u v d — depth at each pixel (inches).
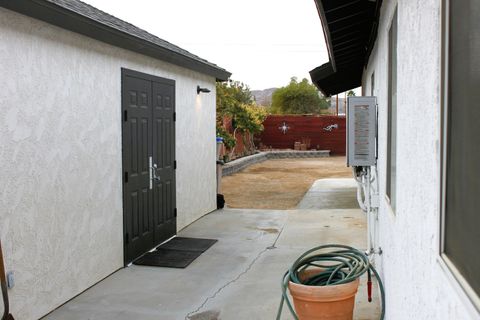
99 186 225.1
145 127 273.4
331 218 366.3
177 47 356.8
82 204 210.8
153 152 284.4
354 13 222.7
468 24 55.9
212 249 281.6
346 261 167.0
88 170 215.8
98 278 224.2
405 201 105.0
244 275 232.4
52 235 189.2
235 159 853.8
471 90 54.5
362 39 302.4
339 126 1138.7
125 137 248.8
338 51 333.4
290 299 198.8
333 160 1023.6
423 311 79.4
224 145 791.1
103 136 228.4
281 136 1153.4
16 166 169.2
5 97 163.9
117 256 242.4
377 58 235.9
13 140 167.8
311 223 349.1
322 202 456.4
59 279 193.6
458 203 59.4
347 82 576.4
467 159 55.7
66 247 198.5
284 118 1147.9
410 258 96.0
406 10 105.3
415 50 91.0
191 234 320.2
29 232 175.5
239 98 1151.6
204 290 212.1
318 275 164.4
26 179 174.2
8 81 165.5
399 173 117.6
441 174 66.8
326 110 1828.2
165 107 302.2
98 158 224.2
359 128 195.2
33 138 178.4
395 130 140.4
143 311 188.7
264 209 419.8
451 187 62.9
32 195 177.5
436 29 70.6
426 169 78.0
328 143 1144.2
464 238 56.2
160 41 324.2
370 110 194.7
